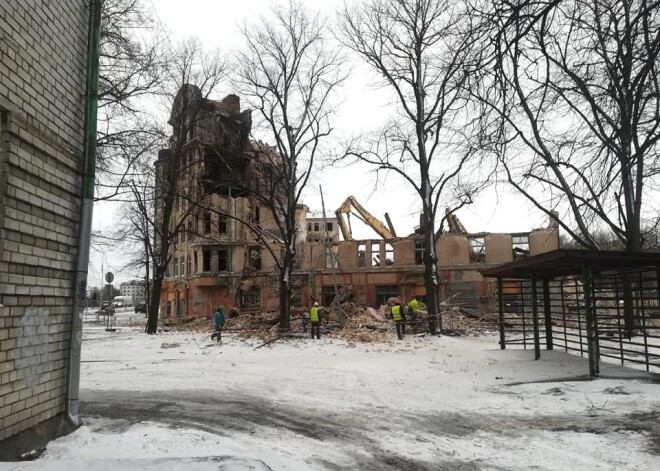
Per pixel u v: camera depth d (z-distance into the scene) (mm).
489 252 41000
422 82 26031
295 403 9312
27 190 5910
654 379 10617
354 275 42844
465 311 34656
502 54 6258
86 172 7277
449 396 9773
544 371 12117
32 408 5996
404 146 29656
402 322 22234
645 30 7086
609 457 6012
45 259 6324
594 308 11398
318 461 6004
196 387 10992
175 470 5004
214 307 45625
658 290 11352
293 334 23500
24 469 5008
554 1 5668
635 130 9523
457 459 6098
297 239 58062
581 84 10625
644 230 18375
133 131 19281
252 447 6453
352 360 15195
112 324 40781
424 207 25656
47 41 6402
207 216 46094
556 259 11430
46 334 6352
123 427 7301
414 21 25391
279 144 27844
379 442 6812
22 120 5730
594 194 11148
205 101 29922
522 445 6598
